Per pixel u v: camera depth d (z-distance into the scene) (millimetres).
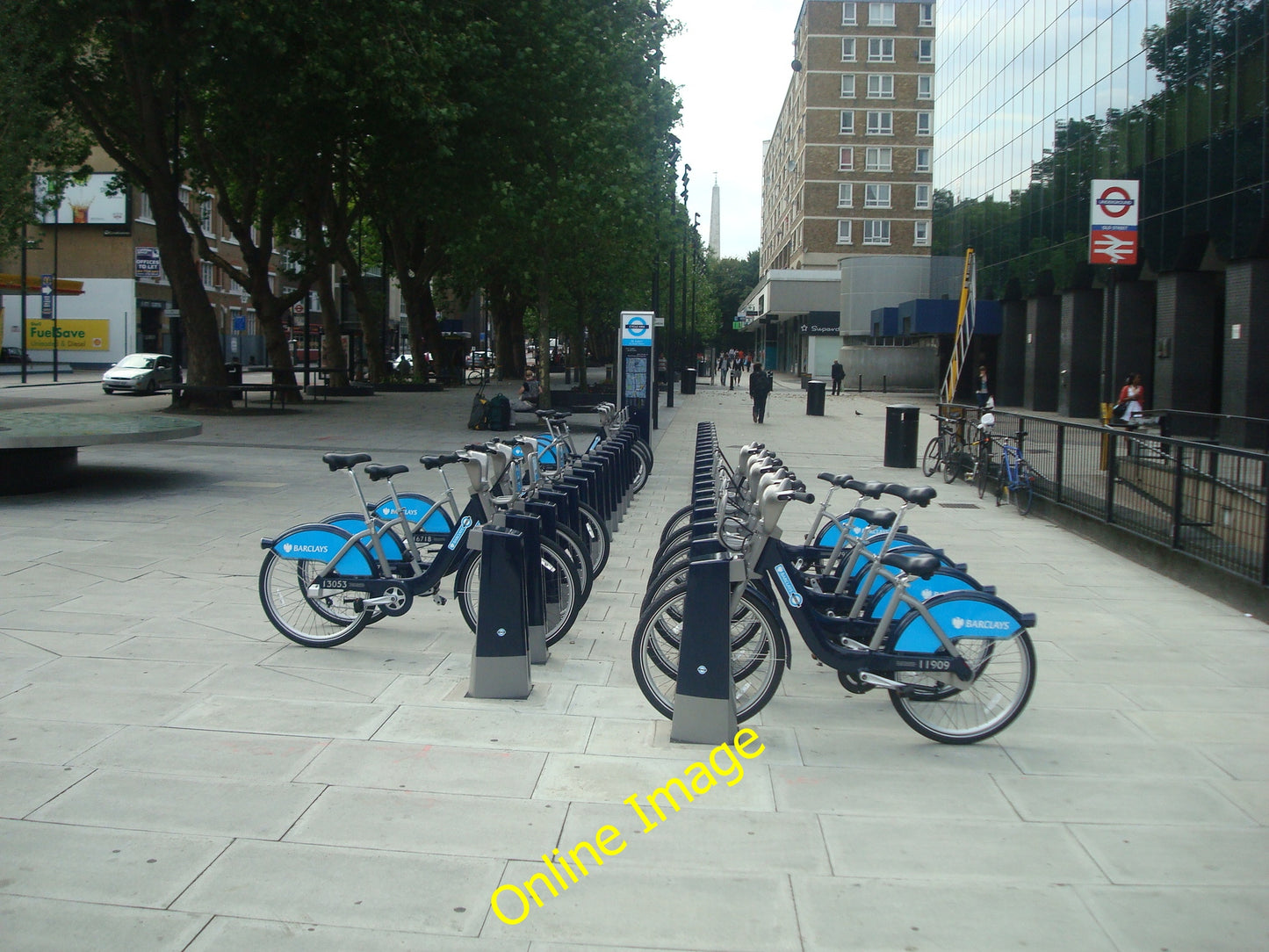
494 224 25172
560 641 6805
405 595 6414
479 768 4680
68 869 3719
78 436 12000
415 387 37781
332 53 19844
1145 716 5570
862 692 5605
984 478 14883
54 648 6336
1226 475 8297
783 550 5238
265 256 28141
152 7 20125
